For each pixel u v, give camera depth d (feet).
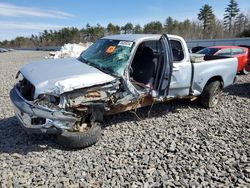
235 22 250.78
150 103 18.57
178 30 245.65
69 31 317.22
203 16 248.32
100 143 16.14
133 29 286.05
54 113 14.02
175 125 19.20
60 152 14.96
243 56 42.34
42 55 121.90
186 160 14.29
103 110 15.87
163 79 18.10
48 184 12.12
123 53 17.44
